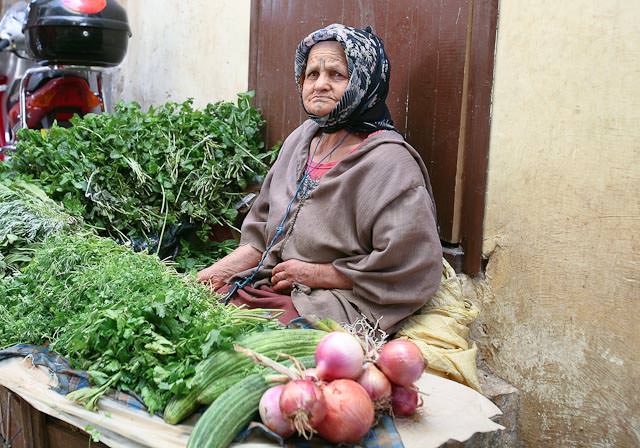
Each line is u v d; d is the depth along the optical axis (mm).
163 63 5684
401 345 2172
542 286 2863
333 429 1983
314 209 3039
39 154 3775
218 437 1993
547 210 2820
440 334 2820
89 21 4680
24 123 4723
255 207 3512
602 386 2670
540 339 2883
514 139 2938
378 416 2170
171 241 3898
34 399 2275
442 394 2432
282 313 2748
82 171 3715
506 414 2930
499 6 2977
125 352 2279
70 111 4988
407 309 2834
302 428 1920
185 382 2121
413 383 2367
